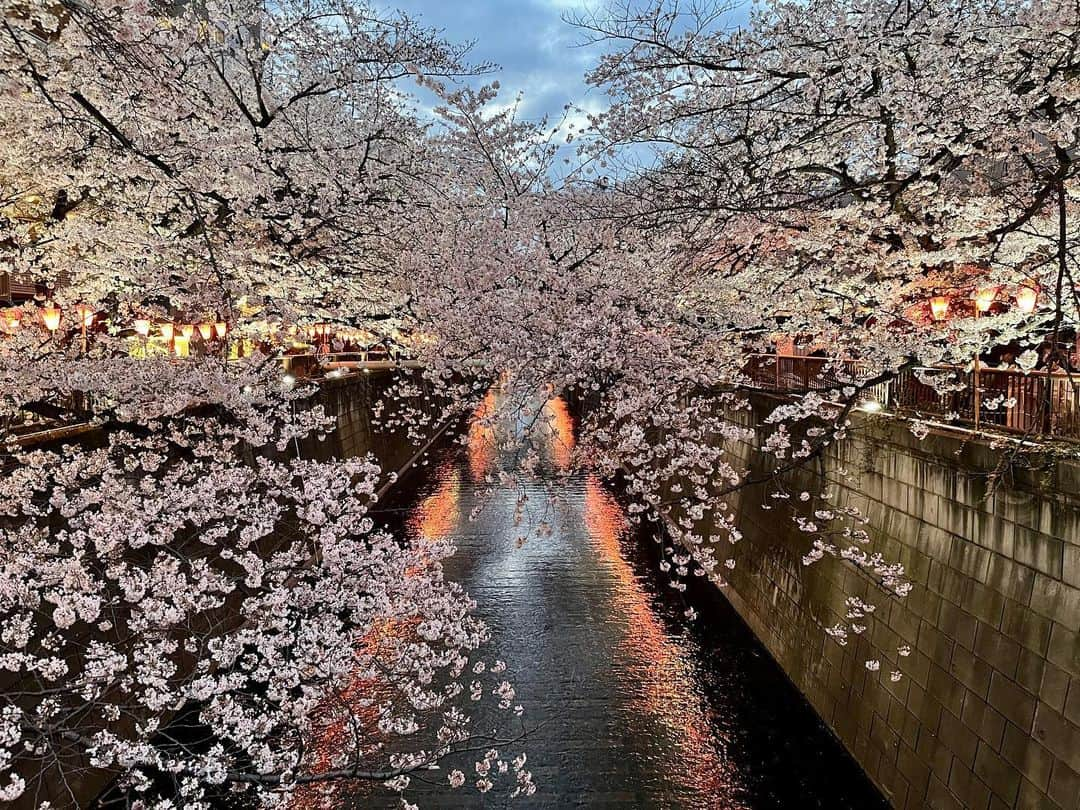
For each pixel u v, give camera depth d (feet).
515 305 42.75
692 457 41.34
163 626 22.41
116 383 30.55
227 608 36.22
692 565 55.72
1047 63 25.68
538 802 29.43
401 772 23.48
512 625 45.32
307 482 28.96
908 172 34.99
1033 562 23.09
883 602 31.09
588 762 32.04
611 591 50.96
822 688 35.27
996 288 29.50
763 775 31.32
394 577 28.30
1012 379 27.55
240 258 34.14
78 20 21.71
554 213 43.62
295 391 40.60
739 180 36.24
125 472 30.07
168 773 28.07
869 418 33.94
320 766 29.30
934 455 28.37
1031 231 26.16
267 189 35.06
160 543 24.16
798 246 33.60
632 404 39.29
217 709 21.88
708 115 37.32
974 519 26.05
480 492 75.61
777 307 36.47
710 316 41.37
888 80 28.07
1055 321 21.66
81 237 31.42
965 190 34.63
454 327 43.83
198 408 37.09
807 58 30.35
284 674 22.82
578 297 42.98
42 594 23.86
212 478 26.91
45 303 36.11
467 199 47.75
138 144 26.40
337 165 41.55
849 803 29.53
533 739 33.53
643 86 36.55
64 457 28.07
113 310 38.14
